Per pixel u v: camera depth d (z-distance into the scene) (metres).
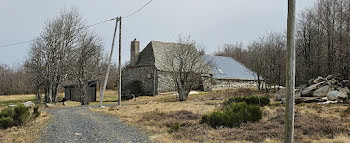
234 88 33.84
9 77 46.16
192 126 10.24
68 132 9.59
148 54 32.81
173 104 19.66
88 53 27.03
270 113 12.12
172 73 25.47
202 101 21.52
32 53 27.45
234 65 39.56
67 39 27.62
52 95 28.33
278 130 8.40
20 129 10.13
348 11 25.00
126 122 11.83
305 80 30.47
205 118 10.62
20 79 45.84
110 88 49.66
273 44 29.28
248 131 8.71
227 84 34.84
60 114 15.30
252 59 31.77
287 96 5.71
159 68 30.36
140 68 32.69
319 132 8.11
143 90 32.03
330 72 27.56
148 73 31.39
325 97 17.02
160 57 31.89
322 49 29.39
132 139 8.49
